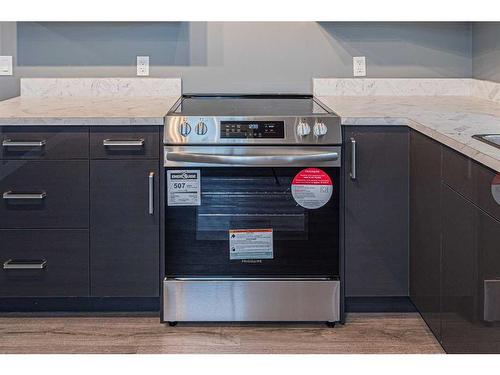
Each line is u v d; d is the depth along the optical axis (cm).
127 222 316
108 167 313
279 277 314
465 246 236
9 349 290
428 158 281
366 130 311
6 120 307
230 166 306
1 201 314
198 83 390
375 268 319
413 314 332
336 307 315
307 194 309
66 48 388
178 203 310
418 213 299
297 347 293
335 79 390
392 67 390
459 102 361
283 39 389
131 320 325
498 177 204
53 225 316
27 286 320
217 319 316
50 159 312
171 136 304
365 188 314
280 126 304
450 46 390
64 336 305
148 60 389
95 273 320
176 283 313
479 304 222
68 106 343
